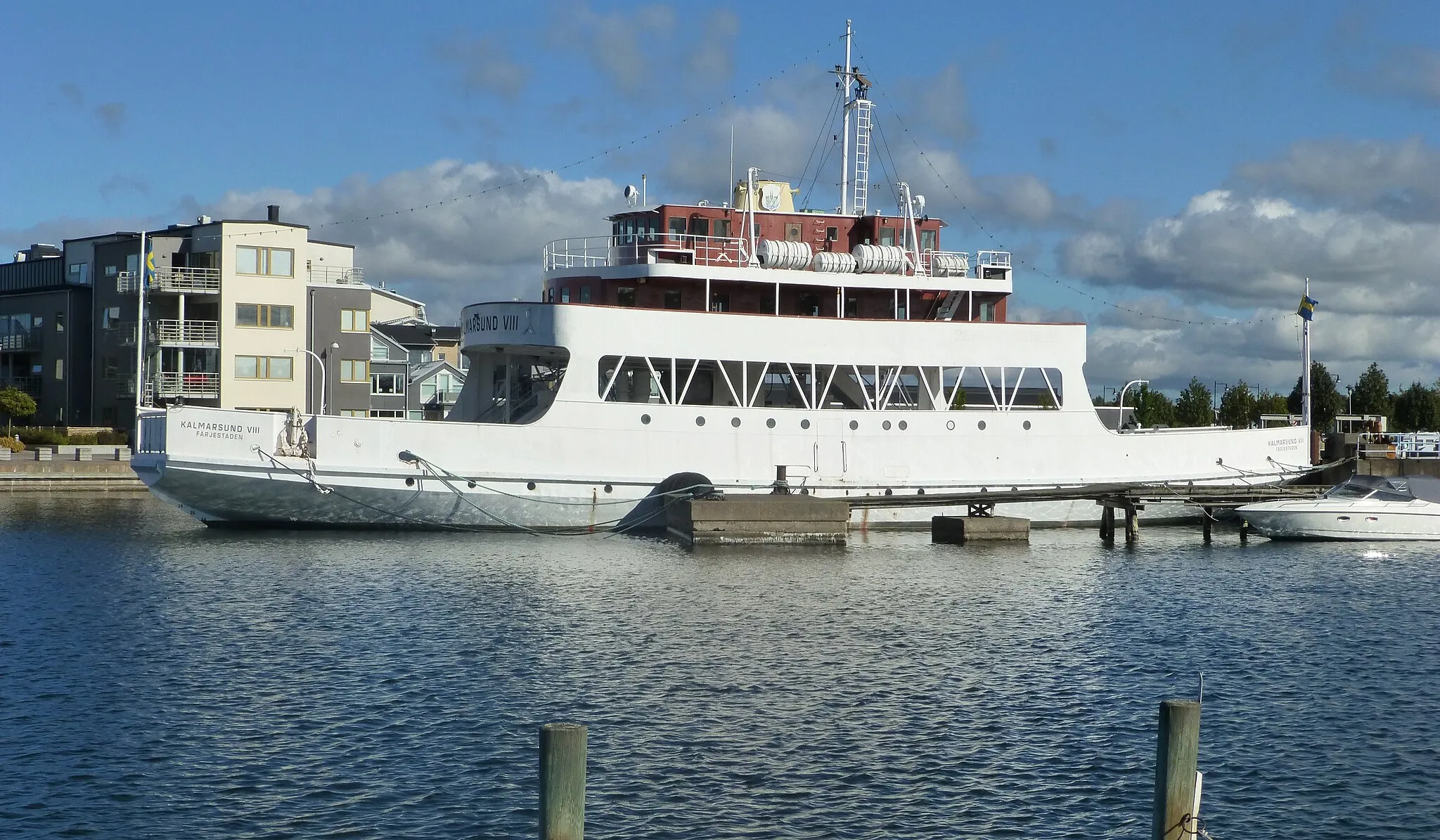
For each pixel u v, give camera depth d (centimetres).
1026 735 2259
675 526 4447
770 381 5047
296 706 2372
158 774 2016
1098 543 4784
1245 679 2688
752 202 4728
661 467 4478
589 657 2755
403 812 1872
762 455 4559
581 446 4419
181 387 7956
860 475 4650
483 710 2355
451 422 4359
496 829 1811
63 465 6819
